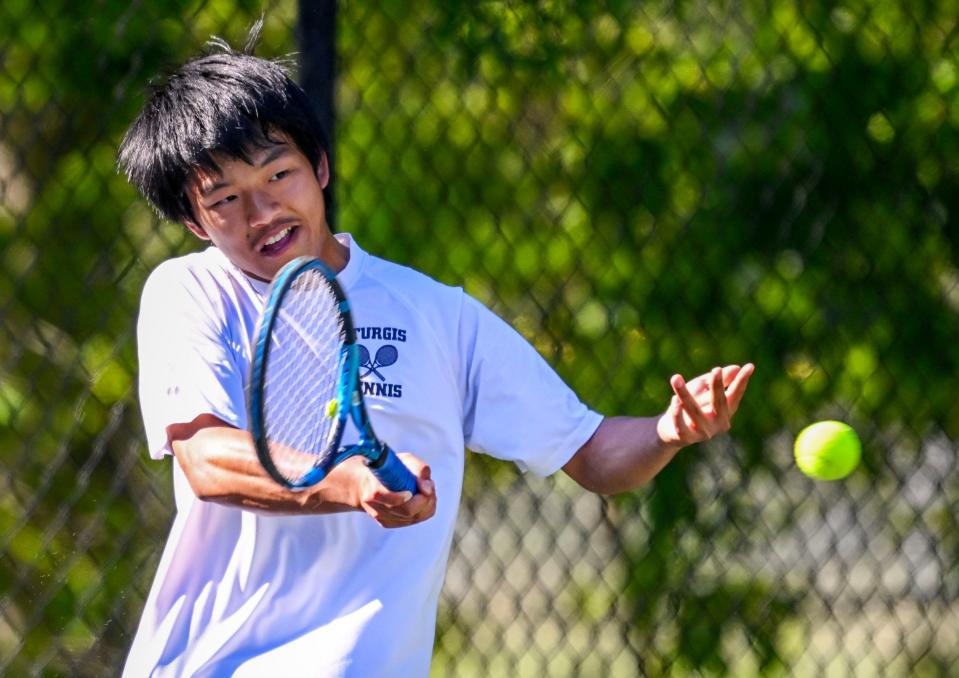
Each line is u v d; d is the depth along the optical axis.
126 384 13.18
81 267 13.20
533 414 8.24
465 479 13.64
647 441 8.20
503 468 13.61
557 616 13.58
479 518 13.62
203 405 7.19
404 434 7.74
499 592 13.56
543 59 13.27
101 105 13.07
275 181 7.22
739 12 13.42
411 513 6.66
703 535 13.76
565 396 8.43
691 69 13.41
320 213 7.49
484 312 8.22
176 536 7.51
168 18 13.04
